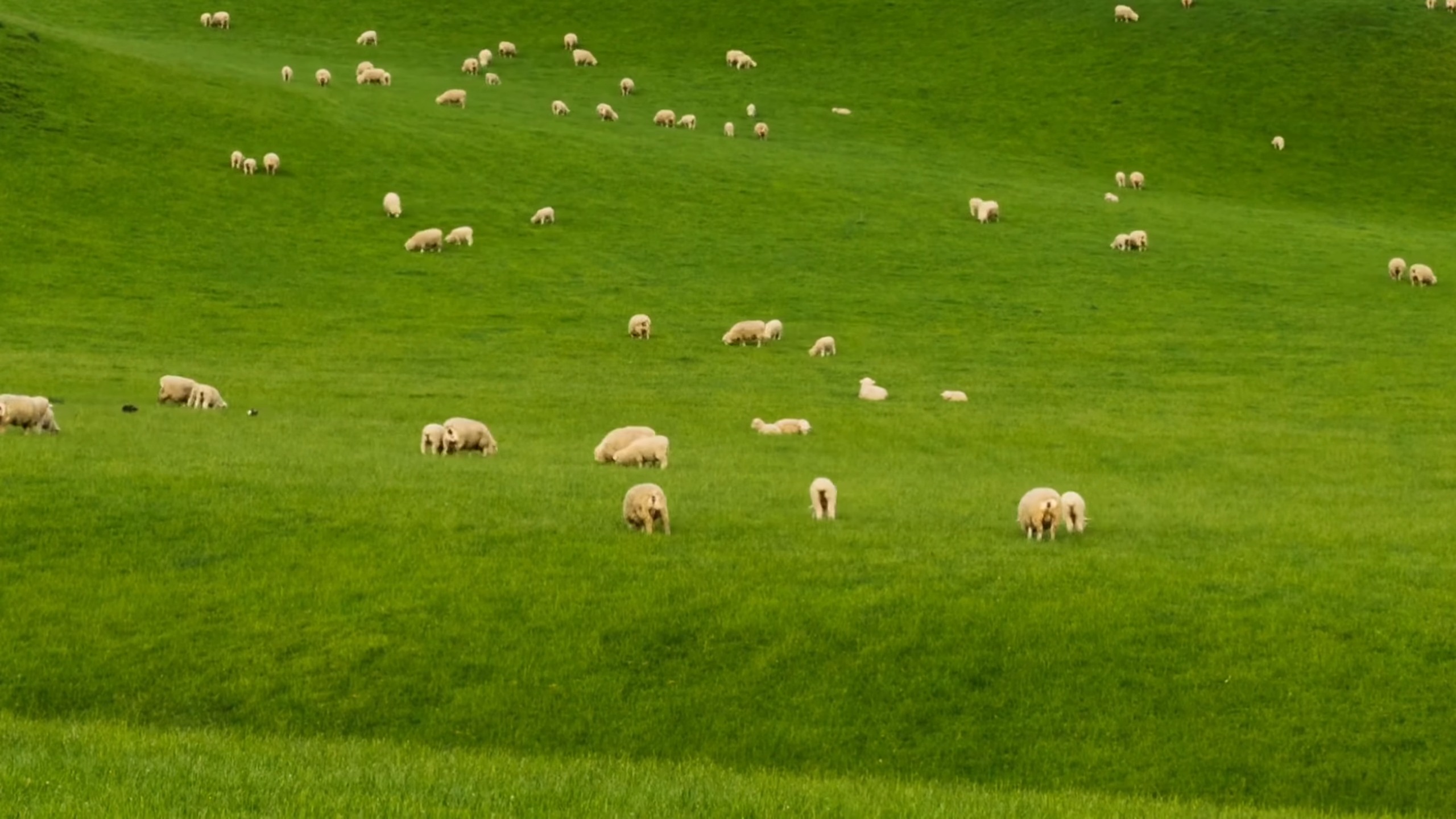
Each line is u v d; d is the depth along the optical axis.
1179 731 29.92
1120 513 44.69
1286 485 51.22
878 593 34.62
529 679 31.64
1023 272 94.94
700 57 161.12
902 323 83.12
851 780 27.44
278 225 94.88
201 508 39.62
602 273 91.12
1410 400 67.44
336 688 31.56
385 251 92.31
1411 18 161.00
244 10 168.50
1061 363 74.88
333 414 58.47
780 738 29.92
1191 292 91.44
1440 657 32.03
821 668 32.00
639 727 30.23
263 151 107.31
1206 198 124.88
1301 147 138.12
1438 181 131.12
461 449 50.06
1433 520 44.03
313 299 82.44
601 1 177.38
